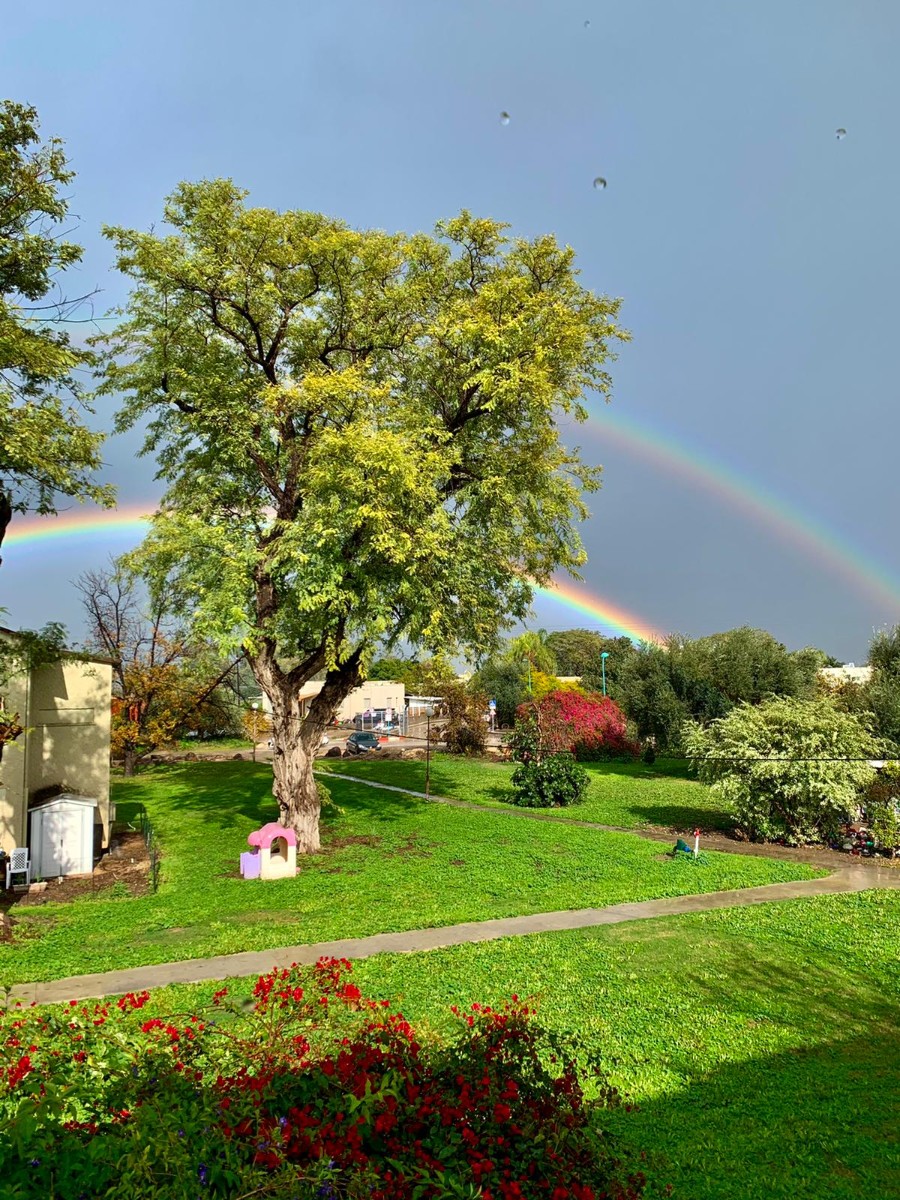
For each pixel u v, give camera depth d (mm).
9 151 12227
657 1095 6316
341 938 10805
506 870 15031
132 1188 2846
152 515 16969
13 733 14859
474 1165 3195
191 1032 4566
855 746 17672
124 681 29422
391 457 13992
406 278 17938
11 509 13234
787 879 14305
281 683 17469
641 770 31922
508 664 48875
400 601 16328
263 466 17688
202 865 16156
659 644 41812
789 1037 7453
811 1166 5297
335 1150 3311
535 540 18938
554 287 17812
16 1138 2945
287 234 16141
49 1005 7883
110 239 15109
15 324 11711
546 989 8641
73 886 15156
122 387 16812
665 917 11773
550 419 18219
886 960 9695
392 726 60531
